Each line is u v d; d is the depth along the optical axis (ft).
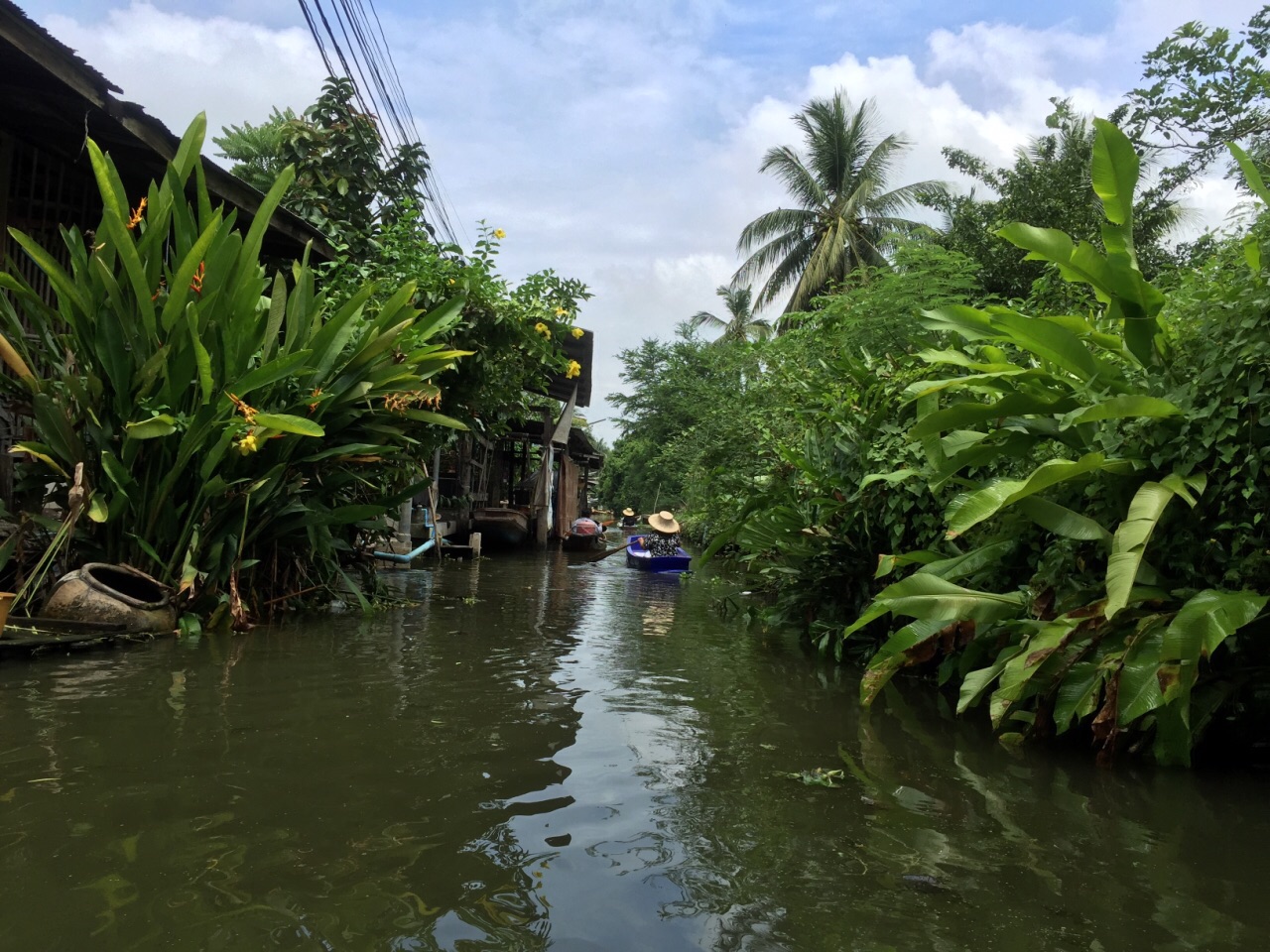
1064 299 26.14
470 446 59.00
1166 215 40.45
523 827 9.00
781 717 14.38
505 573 41.98
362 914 7.01
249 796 9.43
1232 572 12.20
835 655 19.58
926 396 17.70
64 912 6.79
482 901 7.34
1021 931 7.19
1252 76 23.95
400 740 11.79
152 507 19.29
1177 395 12.77
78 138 23.12
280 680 15.03
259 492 20.75
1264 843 9.27
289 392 21.40
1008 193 46.88
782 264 75.31
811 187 73.46
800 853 8.68
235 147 54.65
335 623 22.22
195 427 18.65
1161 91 27.12
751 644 22.34
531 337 31.04
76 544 19.15
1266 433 11.98
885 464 19.77
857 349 34.47
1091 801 10.51
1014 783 11.13
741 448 35.91
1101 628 12.76
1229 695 12.79
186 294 18.20
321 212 37.81
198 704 13.12
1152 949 6.97
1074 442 14.39
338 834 8.54
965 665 15.15
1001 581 16.15
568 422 73.61
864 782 10.98
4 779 9.55
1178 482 12.12
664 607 30.32
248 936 6.57
